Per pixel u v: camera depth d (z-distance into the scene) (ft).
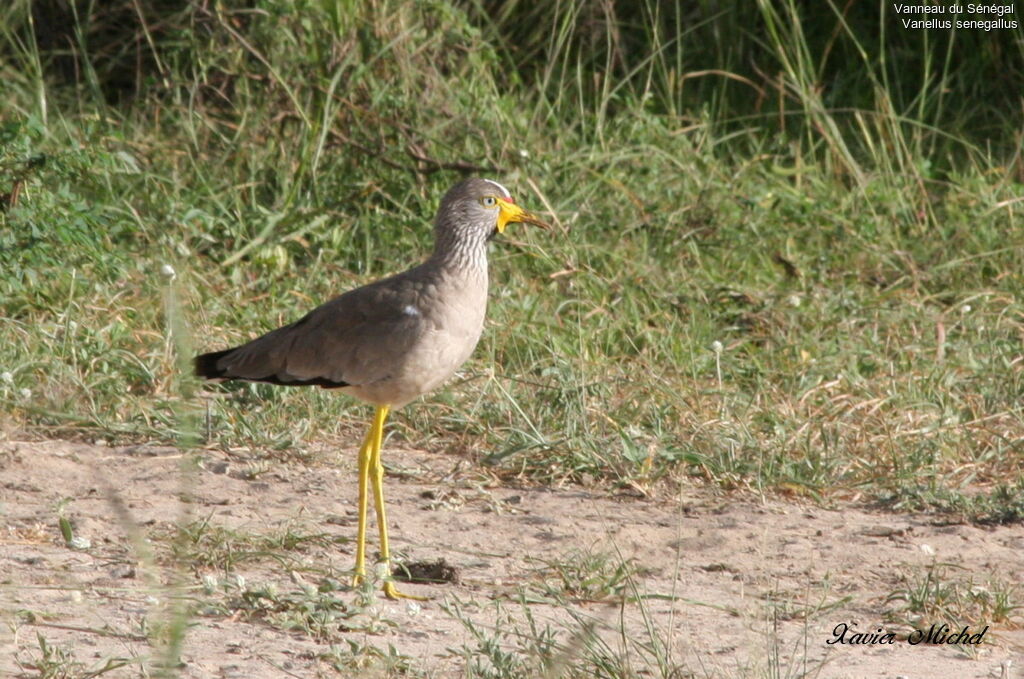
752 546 30.40
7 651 21.47
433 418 37.14
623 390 39.52
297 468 33.78
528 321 42.78
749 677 22.17
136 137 51.78
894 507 33.71
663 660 22.22
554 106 57.88
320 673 21.63
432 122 51.85
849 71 65.10
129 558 26.53
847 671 23.27
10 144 43.45
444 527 30.58
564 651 21.94
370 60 51.31
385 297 27.66
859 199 55.11
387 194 50.06
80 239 42.06
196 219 46.88
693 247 50.29
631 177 53.42
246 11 50.29
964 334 45.80
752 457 35.78
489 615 25.22
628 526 31.22
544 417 37.14
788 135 62.08
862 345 44.55
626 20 65.72
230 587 24.86
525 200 49.37
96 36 60.34
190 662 21.53
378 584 26.35
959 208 54.95
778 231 52.90
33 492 30.55
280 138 51.19
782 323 45.93
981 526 32.60
